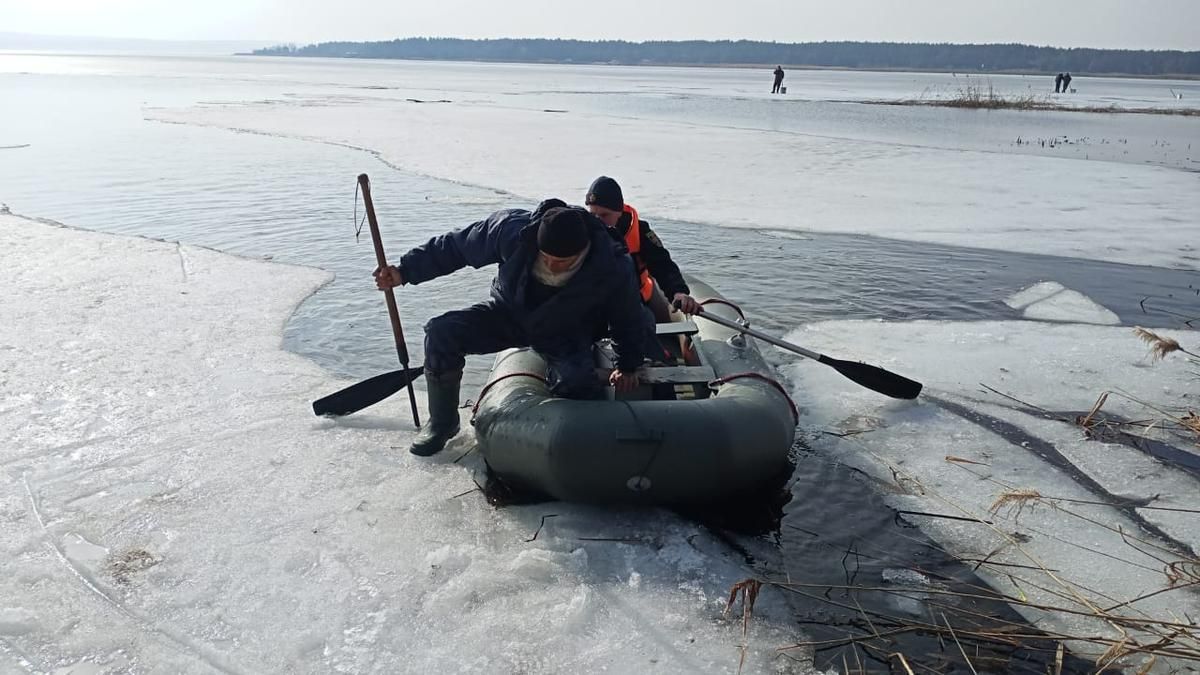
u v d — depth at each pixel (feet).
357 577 9.88
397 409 14.55
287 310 19.83
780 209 34.32
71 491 11.55
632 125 70.18
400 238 27.86
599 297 11.64
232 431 13.48
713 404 11.29
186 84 131.34
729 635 9.16
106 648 8.66
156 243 25.94
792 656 8.87
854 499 12.15
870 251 27.61
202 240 27.14
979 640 9.24
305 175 40.57
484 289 22.38
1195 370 17.33
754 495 12.16
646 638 9.04
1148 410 15.38
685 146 54.65
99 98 92.02
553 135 60.23
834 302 21.93
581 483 10.83
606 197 14.23
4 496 11.35
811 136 63.21
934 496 12.28
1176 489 12.60
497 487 11.93
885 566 10.56
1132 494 12.47
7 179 37.86
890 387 14.65
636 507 11.43
